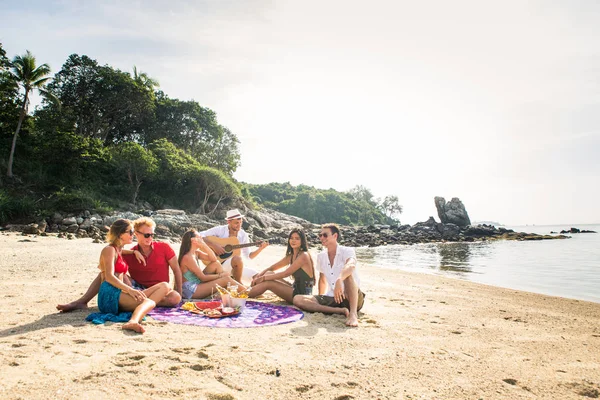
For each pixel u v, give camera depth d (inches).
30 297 221.1
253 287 247.4
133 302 179.8
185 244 237.3
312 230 1811.0
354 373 123.7
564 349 169.0
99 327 159.3
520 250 1156.5
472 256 945.5
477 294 344.5
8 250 505.4
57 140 1328.7
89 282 283.7
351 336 168.1
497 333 192.1
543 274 574.6
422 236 1819.6
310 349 145.9
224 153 2236.7
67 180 1359.5
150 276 211.9
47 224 1035.3
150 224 210.4
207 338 153.4
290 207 3225.9
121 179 1525.6
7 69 1320.1
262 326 176.6
